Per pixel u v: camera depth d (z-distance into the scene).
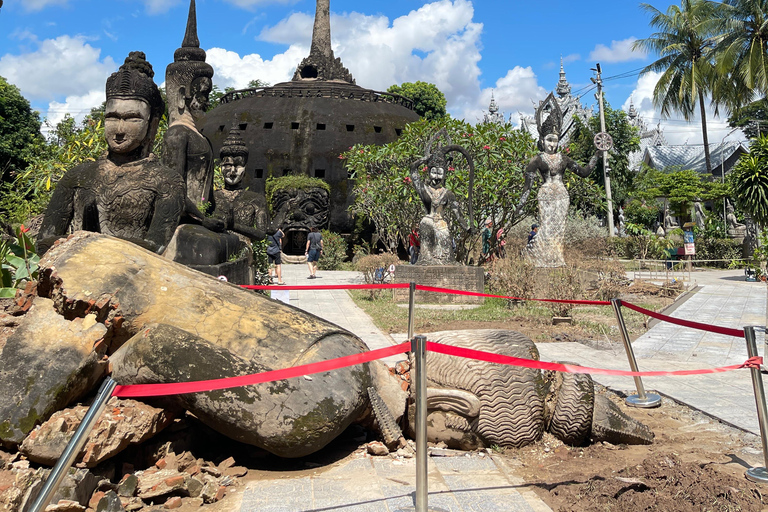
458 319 11.43
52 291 4.23
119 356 4.09
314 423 4.04
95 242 4.52
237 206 11.90
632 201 37.81
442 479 4.07
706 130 35.62
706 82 34.38
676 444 4.84
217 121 33.88
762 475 4.02
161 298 4.34
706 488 3.75
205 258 7.37
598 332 10.10
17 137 31.69
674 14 34.59
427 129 18.55
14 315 4.53
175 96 10.68
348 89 35.50
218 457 4.37
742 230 30.78
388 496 3.79
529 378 4.68
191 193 9.86
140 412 3.91
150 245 6.52
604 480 3.88
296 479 4.08
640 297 14.78
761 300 14.37
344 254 28.48
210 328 4.24
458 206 15.23
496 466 4.32
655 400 5.96
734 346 8.84
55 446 3.47
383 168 19.97
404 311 12.62
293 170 32.16
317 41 38.06
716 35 34.03
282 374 3.25
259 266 11.91
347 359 3.36
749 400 5.95
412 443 4.74
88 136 13.06
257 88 35.25
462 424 4.61
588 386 4.78
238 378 3.18
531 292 13.04
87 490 3.46
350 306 13.62
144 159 7.17
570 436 4.71
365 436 4.88
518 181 17.67
